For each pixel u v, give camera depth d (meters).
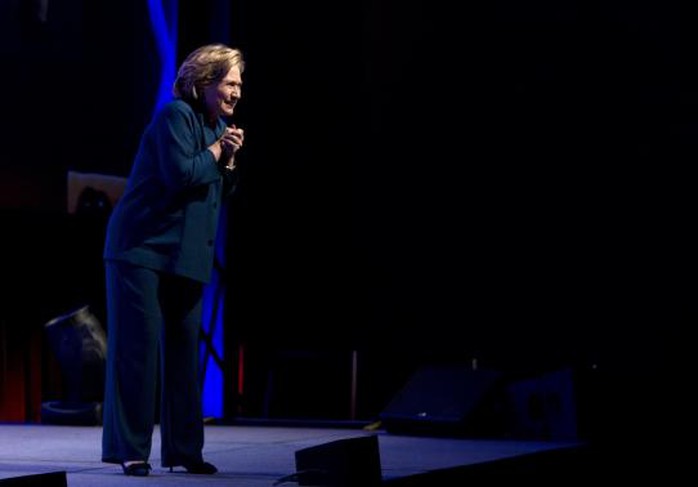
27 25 15.50
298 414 17.11
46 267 15.04
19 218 14.72
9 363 14.95
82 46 16.09
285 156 17.08
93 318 14.23
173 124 7.56
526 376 13.58
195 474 7.84
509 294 17.89
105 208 16.14
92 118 16.17
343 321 17.52
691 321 17.36
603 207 17.92
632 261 17.80
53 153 15.84
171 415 7.95
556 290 17.84
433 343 17.81
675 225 17.75
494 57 18.20
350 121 17.66
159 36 16.12
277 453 9.87
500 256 17.98
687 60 17.86
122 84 16.36
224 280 16.02
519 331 17.84
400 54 18.09
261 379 16.97
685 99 17.88
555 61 18.12
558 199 18.03
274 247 16.94
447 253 18.00
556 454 10.66
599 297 17.75
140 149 7.84
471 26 18.19
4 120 15.45
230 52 7.91
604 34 18.05
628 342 17.55
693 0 17.81
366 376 17.44
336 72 17.55
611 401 12.61
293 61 17.17
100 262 15.45
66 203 15.89
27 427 13.38
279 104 17.05
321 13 17.44
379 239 17.78
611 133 18.00
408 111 18.08
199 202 7.85
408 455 9.69
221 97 7.82
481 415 12.72
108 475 7.62
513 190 18.06
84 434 12.16
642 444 12.61
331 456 7.08
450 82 18.19
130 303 7.68
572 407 12.31
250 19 16.75
